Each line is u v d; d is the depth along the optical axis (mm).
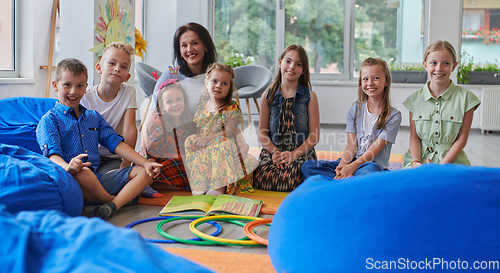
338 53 5750
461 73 5324
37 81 3465
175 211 1659
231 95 1988
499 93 5012
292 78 2166
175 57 2342
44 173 1376
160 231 1391
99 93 2043
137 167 1753
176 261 698
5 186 1279
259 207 1711
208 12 5836
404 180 847
